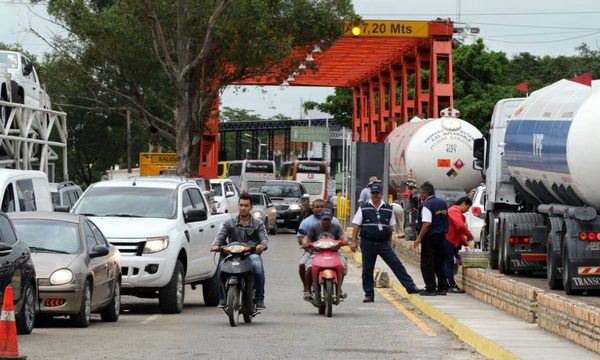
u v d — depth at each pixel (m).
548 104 39.47
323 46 89.31
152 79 111.69
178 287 31.50
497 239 46.19
